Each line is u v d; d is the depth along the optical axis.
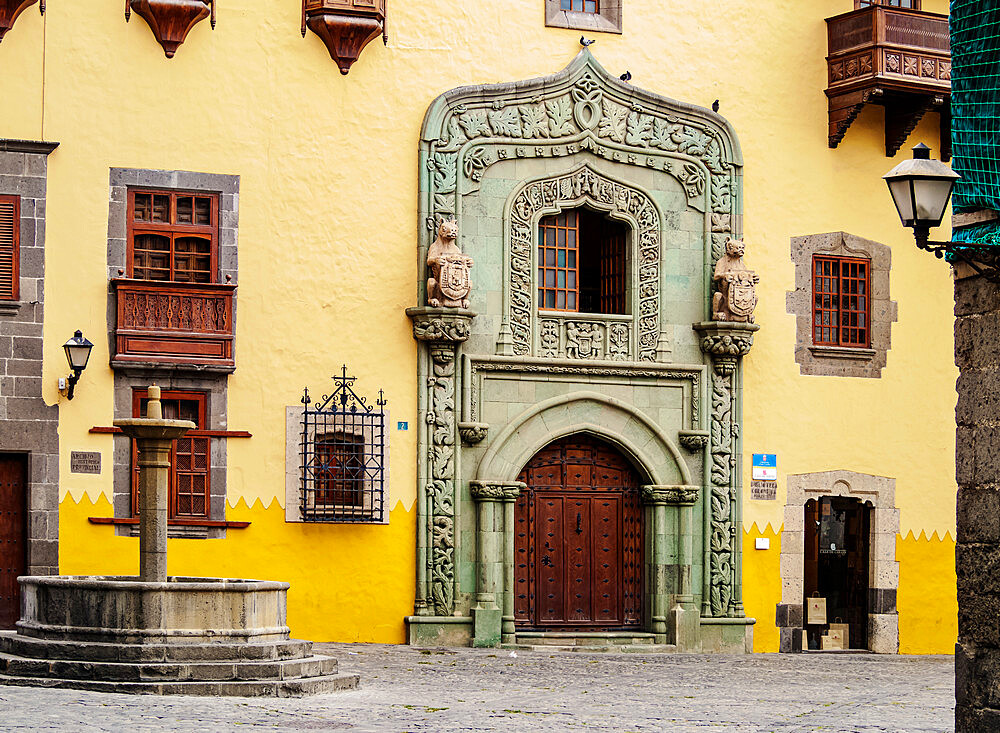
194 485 21.83
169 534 21.62
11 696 14.77
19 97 21.48
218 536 21.83
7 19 21.41
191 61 22.19
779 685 19.34
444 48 23.33
